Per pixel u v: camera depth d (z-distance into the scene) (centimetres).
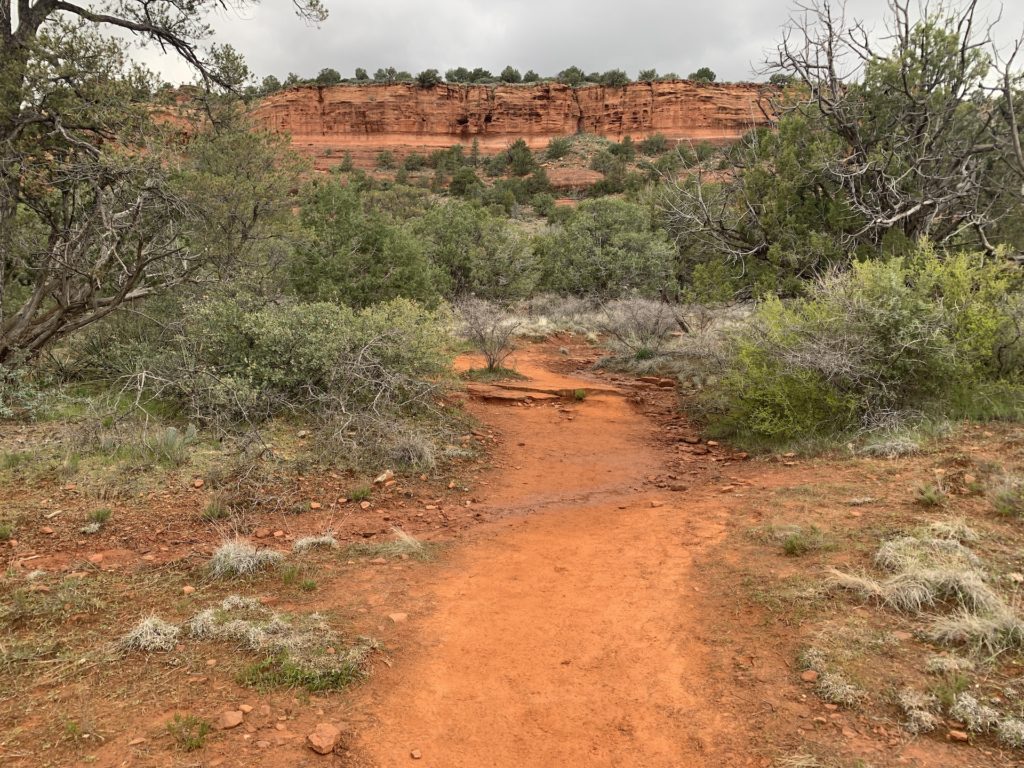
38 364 946
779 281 1385
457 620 398
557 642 374
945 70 1320
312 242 1457
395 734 292
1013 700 284
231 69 1211
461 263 2420
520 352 1698
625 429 959
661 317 1622
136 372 834
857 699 296
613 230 2592
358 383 856
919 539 430
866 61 1370
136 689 310
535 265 2658
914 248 1203
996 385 752
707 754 277
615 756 281
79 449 658
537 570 474
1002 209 1416
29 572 429
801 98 1475
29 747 267
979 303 762
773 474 662
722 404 974
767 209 1406
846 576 395
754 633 363
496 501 647
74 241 912
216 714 293
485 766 275
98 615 380
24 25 938
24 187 895
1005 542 424
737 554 464
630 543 515
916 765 255
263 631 360
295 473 657
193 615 383
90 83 923
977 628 326
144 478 609
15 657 332
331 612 395
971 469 554
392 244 1505
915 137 1357
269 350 842
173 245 1077
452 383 992
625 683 333
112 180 924
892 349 773
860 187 1342
